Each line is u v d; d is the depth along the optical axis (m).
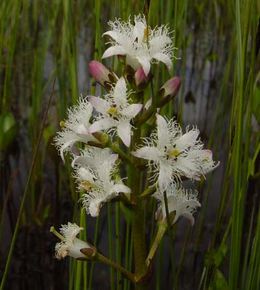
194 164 0.17
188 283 0.32
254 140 0.37
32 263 0.34
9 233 0.36
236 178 0.20
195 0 0.56
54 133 0.37
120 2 0.26
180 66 0.48
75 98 0.27
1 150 0.37
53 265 0.34
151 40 0.18
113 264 0.18
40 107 0.43
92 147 0.18
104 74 0.18
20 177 0.41
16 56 0.47
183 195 0.19
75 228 0.18
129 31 0.19
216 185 0.39
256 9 0.22
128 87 0.18
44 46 0.43
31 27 0.50
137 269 0.19
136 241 0.18
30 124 0.42
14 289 0.33
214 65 0.57
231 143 0.24
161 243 0.24
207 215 0.36
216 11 0.54
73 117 0.19
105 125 0.17
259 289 0.23
